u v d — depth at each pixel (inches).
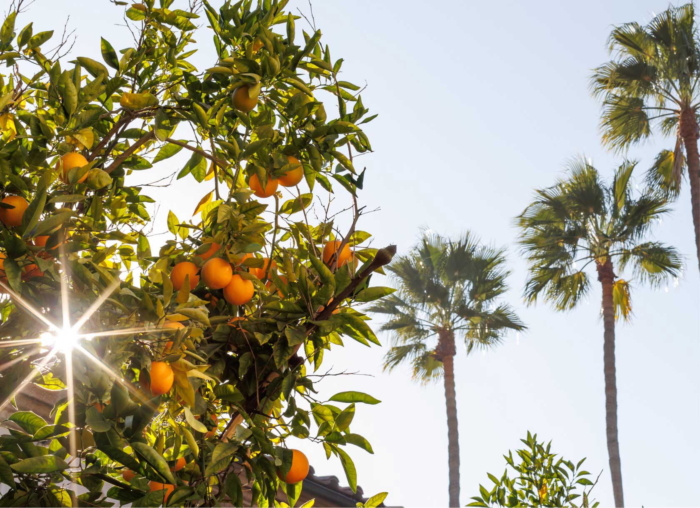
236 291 97.8
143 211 126.3
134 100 109.2
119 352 85.5
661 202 700.0
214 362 104.4
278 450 97.3
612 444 712.4
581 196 711.7
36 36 109.7
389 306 759.1
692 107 703.1
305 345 105.9
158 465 83.1
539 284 728.3
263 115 113.0
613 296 757.3
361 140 114.9
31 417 98.0
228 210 96.7
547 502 192.5
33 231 84.0
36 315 84.7
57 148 99.0
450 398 759.7
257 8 124.0
